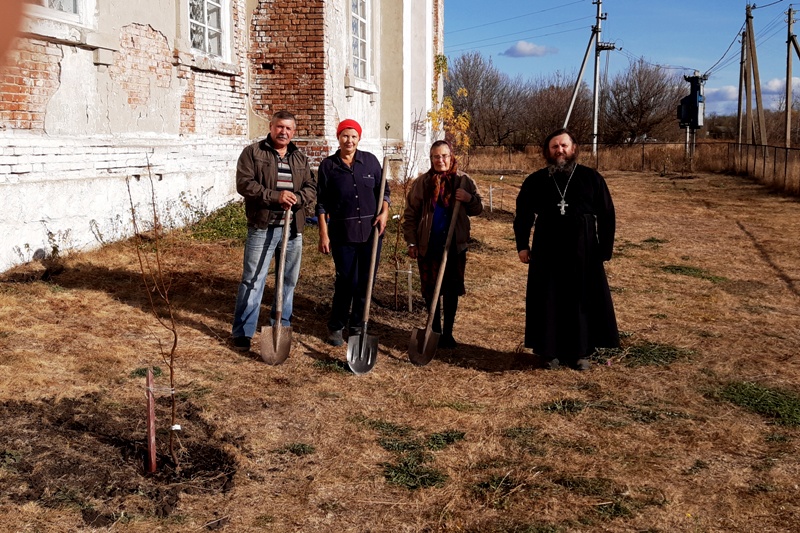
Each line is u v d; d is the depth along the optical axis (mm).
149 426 3268
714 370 5129
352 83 13484
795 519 3029
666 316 6766
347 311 5520
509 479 3369
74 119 7480
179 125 9633
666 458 3645
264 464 3490
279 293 4980
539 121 49625
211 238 8867
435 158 5348
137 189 8516
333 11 12297
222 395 4332
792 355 5543
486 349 5656
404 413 4238
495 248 10203
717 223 13859
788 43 27078
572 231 4910
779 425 4156
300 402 4316
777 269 9281
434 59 20344
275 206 5133
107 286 6516
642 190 22125
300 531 2902
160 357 4906
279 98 12016
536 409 4340
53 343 4961
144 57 8695
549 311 4961
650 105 50250
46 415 3740
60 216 7156
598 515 3041
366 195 5312
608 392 4660
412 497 3203
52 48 7098
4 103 6543
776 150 22297
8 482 3023
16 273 6414
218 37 10836
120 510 2943
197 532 2855
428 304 5543
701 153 34594
